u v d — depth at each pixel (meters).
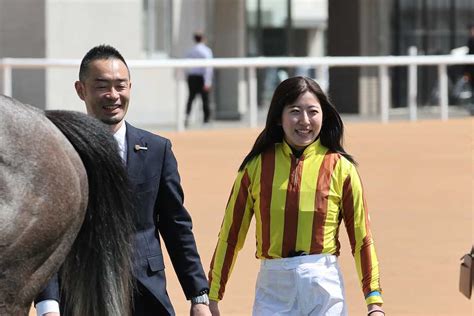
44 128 8.56
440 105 36.81
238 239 10.46
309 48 66.81
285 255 10.10
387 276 16.34
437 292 15.62
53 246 8.48
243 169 10.39
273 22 48.72
